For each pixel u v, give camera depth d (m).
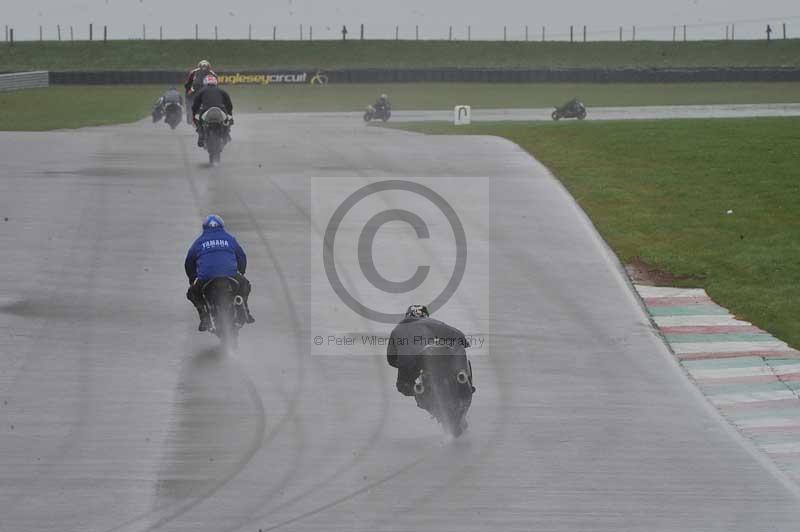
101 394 43.84
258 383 45.81
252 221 74.62
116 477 35.06
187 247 68.00
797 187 89.75
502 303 59.53
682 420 43.75
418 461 37.38
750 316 60.66
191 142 114.44
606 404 45.34
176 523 31.28
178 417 41.41
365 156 102.88
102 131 140.62
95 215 75.50
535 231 75.06
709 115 198.25
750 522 32.47
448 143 113.88
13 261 63.94
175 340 51.47
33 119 176.12
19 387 44.41
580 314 58.72
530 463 37.56
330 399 44.16
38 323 53.22
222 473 35.66
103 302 57.00
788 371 51.94
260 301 57.81
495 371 49.19
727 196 87.25
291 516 32.00
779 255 71.44
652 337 55.94
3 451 37.34
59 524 31.03
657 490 35.25
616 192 88.00
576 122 137.12
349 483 35.00
